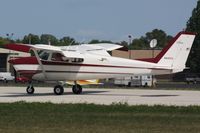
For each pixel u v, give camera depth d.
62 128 34.47
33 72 73.25
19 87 99.75
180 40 70.00
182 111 44.50
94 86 117.12
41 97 65.94
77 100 59.38
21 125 35.94
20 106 48.72
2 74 177.38
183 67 70.12
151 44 97.75
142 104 52.03
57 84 73.69
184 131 33.12
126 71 71.00
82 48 76.38
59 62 72.50
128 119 39.19
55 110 45.34
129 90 87.88
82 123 37.00
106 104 51.78
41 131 33.09
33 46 71.00
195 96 67.44
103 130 33.53
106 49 75.94
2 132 32.66
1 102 54.97
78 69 72.31
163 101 57.56
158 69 70.25
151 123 37.00
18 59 73.75
